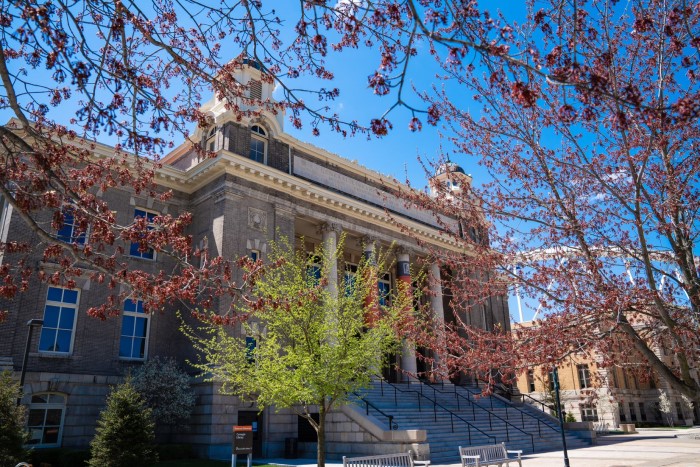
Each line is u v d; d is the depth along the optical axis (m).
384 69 6.43
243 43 7.96
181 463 20.95
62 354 23.56
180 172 29.58
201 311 25.78
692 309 10.29
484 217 11.83
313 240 36.12
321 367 15.32
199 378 24.75
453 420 26.41
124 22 7.35
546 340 10.34
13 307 22.38
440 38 5.54
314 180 33.69
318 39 7.27
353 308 17.61
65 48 7.05
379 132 6.73
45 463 19.98
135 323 26.44
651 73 10.24
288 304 12.47
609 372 12.05
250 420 25.03
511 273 11.20
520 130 11.24
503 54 5.43
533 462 20.50
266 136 31.64
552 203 11.02
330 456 22.91
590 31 8.17
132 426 17.92
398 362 36.50
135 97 7.84
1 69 6.77
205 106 32.22
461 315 40.47
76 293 24.83
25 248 8.93
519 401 36.03
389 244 36.78
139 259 26.86
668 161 9.99
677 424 59.69
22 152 8.30
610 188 9.97
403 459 14.89
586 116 5.94
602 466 18.75
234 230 27.64
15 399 16.89
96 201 8.27
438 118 6.54
